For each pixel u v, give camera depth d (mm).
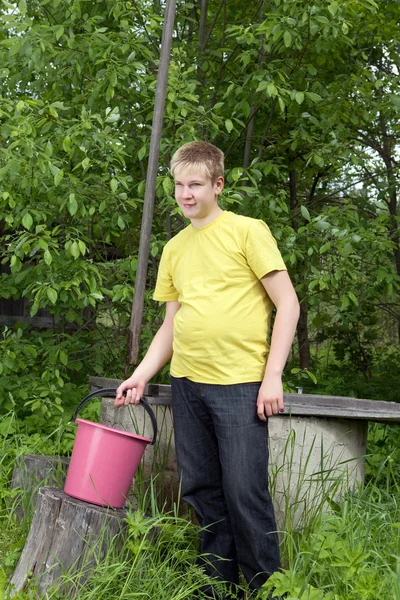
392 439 4555
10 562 2992
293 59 5098
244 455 2469
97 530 2680
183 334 2547
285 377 5320
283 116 5121
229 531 2686
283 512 3139
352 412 3141
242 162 5773
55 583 2672
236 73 5316
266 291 2523
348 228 4680
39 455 3693
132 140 4762
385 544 2859
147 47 4906
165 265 2734
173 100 4312
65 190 4480
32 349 4738
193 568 2701
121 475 2807
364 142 7258
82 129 4246
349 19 5348
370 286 5137
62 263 4398
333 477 3234
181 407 2631
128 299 4504
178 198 2533
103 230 5223
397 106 5090
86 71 4820
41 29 4645
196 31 5609
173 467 3268
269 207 4633
